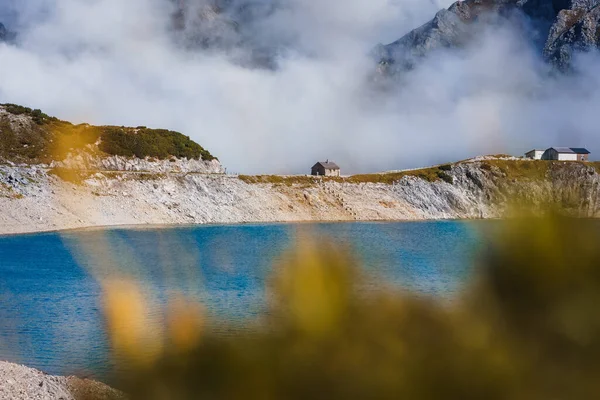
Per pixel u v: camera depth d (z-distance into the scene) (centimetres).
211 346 305
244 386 290
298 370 290
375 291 305
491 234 304
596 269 288
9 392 2739
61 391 2780
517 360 283
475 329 291
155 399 309
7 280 5956
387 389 287
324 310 296
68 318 4159
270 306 308
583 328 281
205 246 5675
